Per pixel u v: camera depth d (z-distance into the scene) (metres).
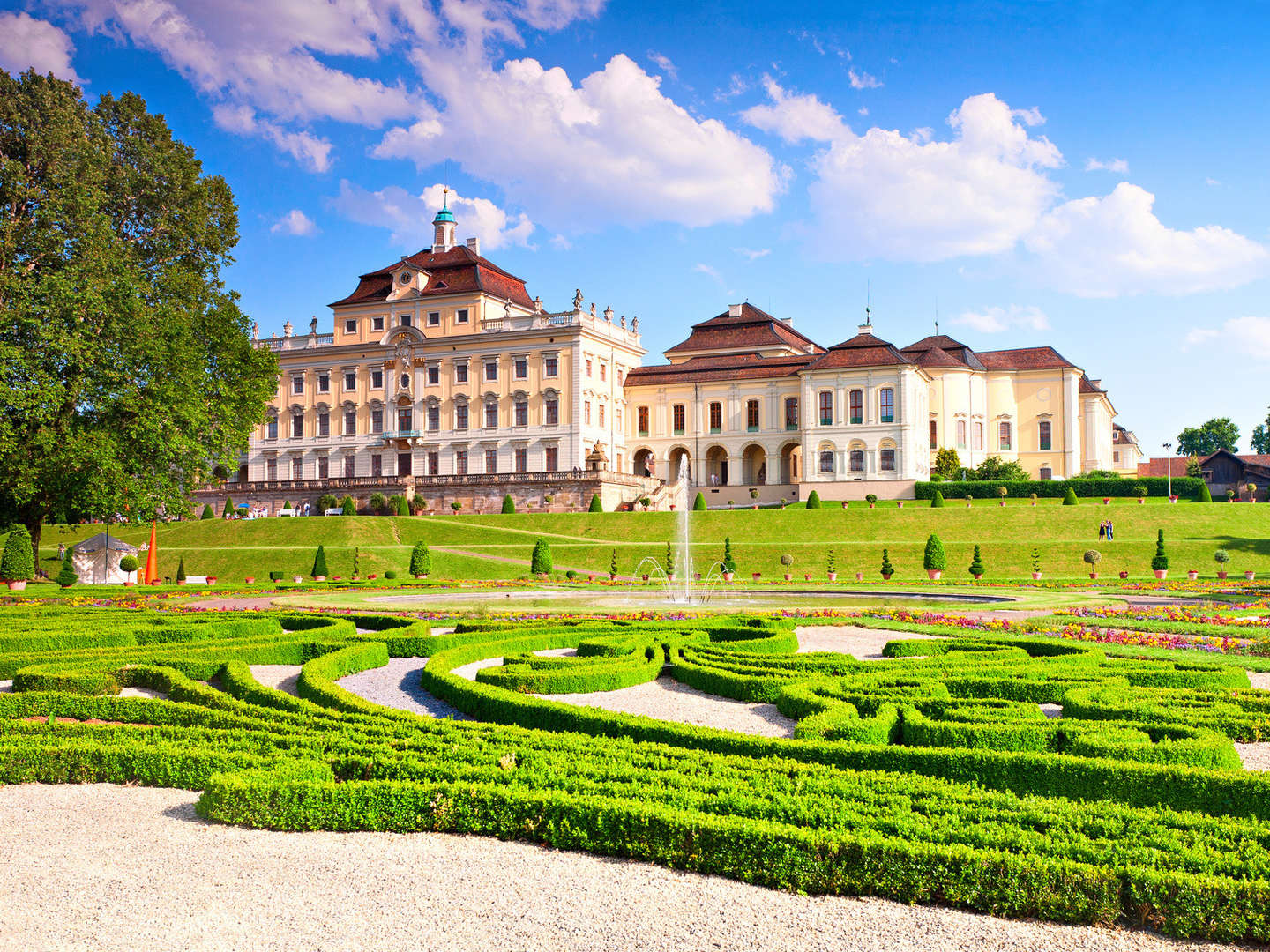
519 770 10.34
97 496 42.53
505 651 20.80
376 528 73.62
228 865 8.94
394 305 97.31
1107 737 11.41
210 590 43.50
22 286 40.78
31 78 44.88
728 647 20.12
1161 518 66.00
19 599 36.16
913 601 35.88
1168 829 8.41
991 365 99.12
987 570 55.00
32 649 20.50
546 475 87.25
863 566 57.03
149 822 10.14
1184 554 55.75
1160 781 9.82
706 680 17.09
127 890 8.41
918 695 14.16
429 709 16.22
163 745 11.73
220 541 72.69
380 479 91.50
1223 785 9.53
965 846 8.10
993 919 7.72
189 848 9.36
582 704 15.95
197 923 7.78
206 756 11.18
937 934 7.47
